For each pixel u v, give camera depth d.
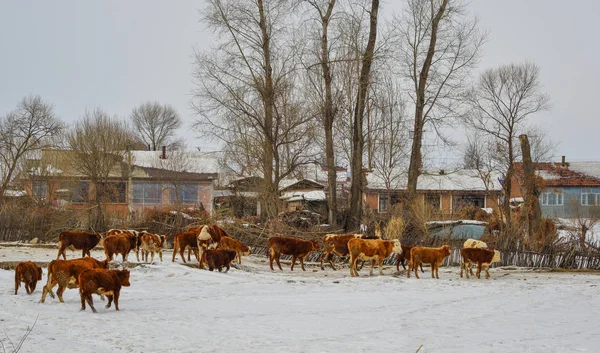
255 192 45.28
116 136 49.66
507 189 43.53
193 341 13.10
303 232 34.56
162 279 23.12
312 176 72.62
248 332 14.11
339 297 19.64
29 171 49.12
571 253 30.77
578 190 67.12
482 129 55.88
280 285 22.27
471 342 13.27
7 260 27.00
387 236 34.22
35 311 16.14
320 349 12.45
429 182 62.03
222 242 27.75
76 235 26.28
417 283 23.25
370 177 59.75
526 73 54.72
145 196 56.84
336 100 41.06
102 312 16.33
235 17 42.59
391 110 53.22
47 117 64.06
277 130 42.72
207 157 60.69
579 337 13.91
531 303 18.67
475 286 22.56
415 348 12.63
